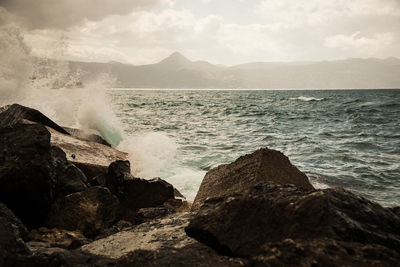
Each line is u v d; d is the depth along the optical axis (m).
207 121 23.77
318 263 1.80
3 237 2.85
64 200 5.03
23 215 4.64
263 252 2.01
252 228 2.49
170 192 6.32
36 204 4.64
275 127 20.11
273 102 55.16
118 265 2.42
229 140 14.94
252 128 19.59
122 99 66.31
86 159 7.73
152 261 2.38
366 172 9.51
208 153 11.80
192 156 11.26
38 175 4.58
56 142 8.23
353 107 38.91
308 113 30.84
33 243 3.70
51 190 4.83
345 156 11.56
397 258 1.80
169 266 2.30
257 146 13.35
